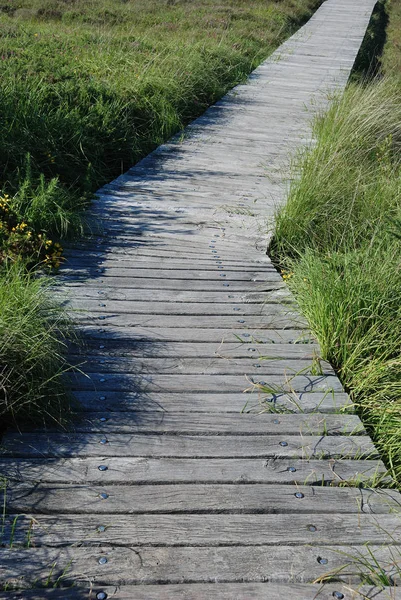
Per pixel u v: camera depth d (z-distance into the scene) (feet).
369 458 10.58
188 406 11.55
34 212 18.35
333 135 27.53
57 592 7.76
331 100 37.40
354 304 13.97
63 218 18.56
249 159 27.91
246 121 34.37
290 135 31.94
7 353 11.02
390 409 11.89
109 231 19.54
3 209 18.25
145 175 25.20
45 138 23.76
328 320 13.73
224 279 16.74
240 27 63.26
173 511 9.15
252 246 19.10
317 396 12.09
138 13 64.64
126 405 11.48
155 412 11.33
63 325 13.44
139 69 34.40
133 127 29.09
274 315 15.01
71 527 8.75
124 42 42.93
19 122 23.63
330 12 86.02
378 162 25.57
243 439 10.78
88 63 34.76
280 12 73.77
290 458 10.42
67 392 11.35
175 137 30.68
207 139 30.71
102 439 10.55
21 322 11.38
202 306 15.23
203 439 10.73
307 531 8.88
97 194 22.79
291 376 12.71
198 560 8.30
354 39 66.23
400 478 10.50
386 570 8.28
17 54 34.71
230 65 45.27
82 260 17.40
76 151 24.62
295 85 44.04
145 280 16.42
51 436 10.57
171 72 35.58
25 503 9.11
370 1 99.81
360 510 9.34
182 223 20.57
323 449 10.62
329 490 9.74
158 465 10.06
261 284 16.53
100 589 7.84
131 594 7.79
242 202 22.75
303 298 15.10
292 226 20.16
